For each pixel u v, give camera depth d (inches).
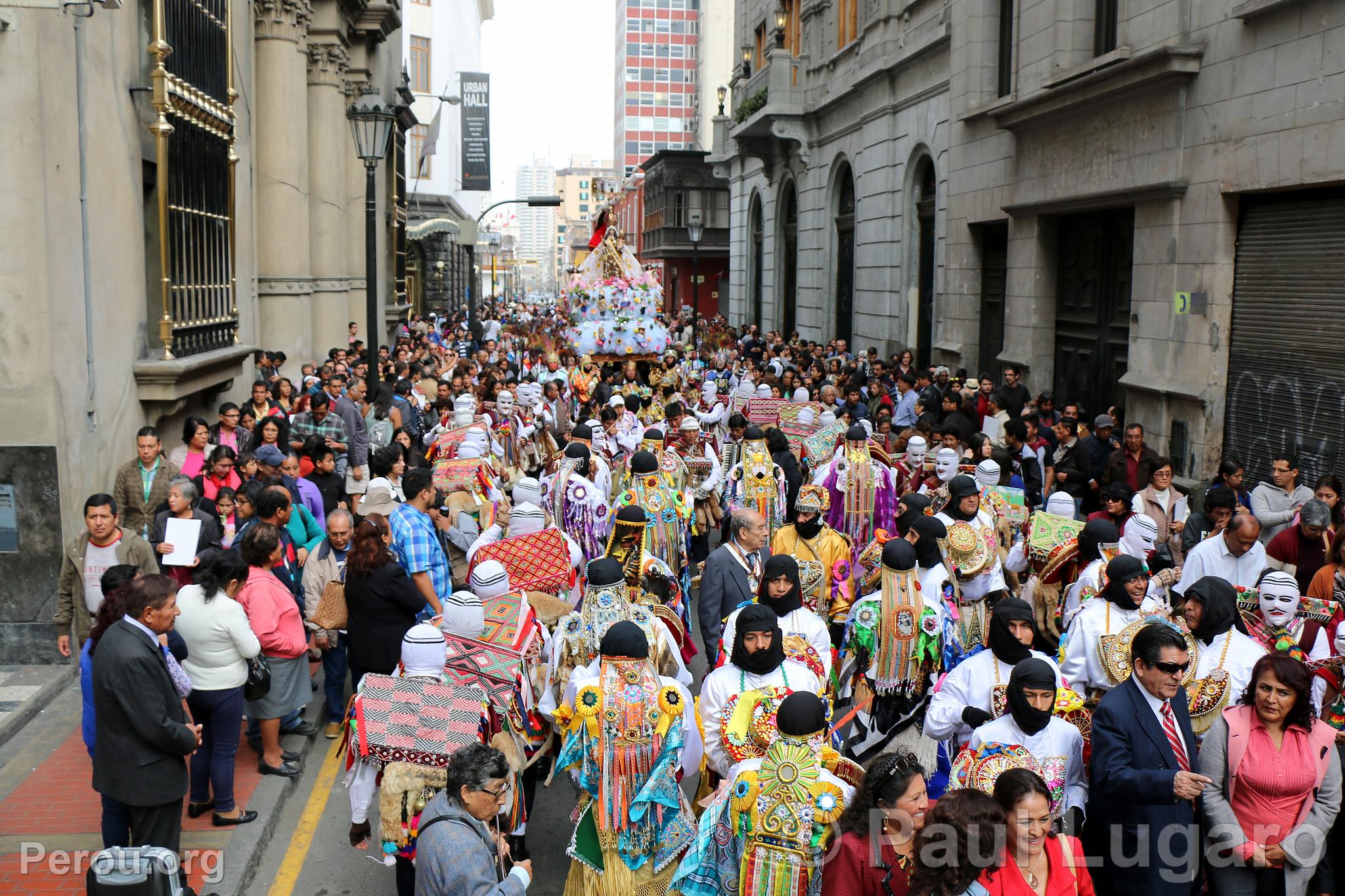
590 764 204.1
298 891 237.0
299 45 741.3
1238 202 495.5
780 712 177.8
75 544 303.3
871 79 997.8
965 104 784.3
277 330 731.4
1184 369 527.8
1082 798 196.1
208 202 525.3
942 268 867.4
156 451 354.9
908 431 492.7
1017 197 705.6
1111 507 348.8
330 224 852.6
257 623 275.4
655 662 233.8
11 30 338.0
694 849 189.0
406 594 278.4
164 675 213.9
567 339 895.7
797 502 307.9
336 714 321.7
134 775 212.4
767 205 1438.2
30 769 285.6
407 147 1359.5
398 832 202.7
